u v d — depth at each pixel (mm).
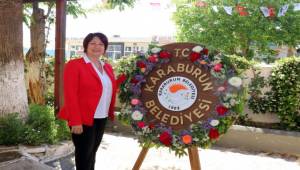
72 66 3486
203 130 3381
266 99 6598
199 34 13602
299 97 6234
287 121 6363
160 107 3570
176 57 3646
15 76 5352
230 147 6203
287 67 6332
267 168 5121
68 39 22406
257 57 14586
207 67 3529
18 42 5391
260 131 6035
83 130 3578
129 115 3594
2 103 5246
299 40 13617
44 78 7441
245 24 12703
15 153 4555
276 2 12273
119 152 5691
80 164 3682
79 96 3529
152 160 5297
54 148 5078
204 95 3488
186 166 5074
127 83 3693
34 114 5500
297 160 5523
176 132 3447
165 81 3621
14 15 5305
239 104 3398
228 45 13336
